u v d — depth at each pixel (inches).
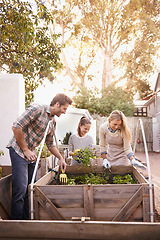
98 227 56.4
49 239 57.7
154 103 746.2
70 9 942.4
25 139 97.1
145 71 970.7
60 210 84.6
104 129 137.9
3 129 168.1
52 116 101.3
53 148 114.9
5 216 99.5
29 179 108.2
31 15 196.9
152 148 628.1
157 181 212.7
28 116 92.2
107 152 143.4
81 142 156.1
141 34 975.6
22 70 216.8
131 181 108.9
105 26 957.8
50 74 229.6
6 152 166.6
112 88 863.1
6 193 101.3
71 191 84.7
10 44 214.1
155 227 55.2
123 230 55.8
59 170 127.6
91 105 742.5
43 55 230.5
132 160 120.3
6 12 186.4
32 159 93.6
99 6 925.8
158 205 132.3
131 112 792.9
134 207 82.1
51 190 85.2
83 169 128.0
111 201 83.7
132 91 1003.9
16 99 168.6
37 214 84.0
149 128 633.6
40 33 225.6
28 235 58.2
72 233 57.1
